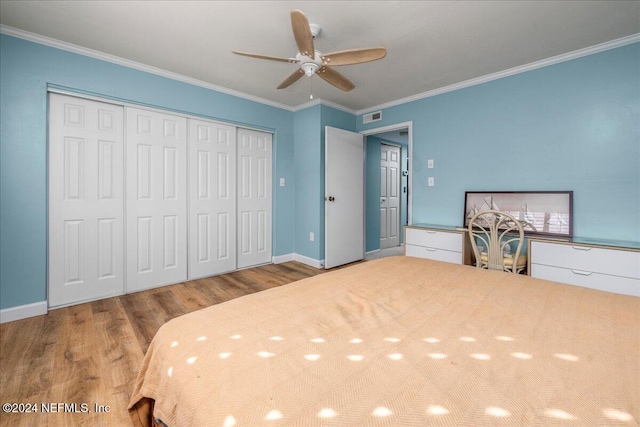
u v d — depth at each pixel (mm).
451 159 3396
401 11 1994
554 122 2693
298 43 1872
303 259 4234
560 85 2652
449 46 2469
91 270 2729
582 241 2348
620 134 2375
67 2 1931
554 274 2395
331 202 3898
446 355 762
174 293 2965
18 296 2334
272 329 916
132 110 2902
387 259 1881
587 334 861
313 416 562
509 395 607
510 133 2949
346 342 833
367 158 4914
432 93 3523
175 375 740
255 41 2416
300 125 4223
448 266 1683
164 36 2346
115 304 2662
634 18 2068
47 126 2457
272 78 3189
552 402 585
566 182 2643
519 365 710
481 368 702
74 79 2531
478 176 3184
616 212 2406
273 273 3711
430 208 3607
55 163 2520
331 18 2070
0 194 2254
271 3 1923
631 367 695
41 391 1494
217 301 2764
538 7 1954
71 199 2605
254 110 3830
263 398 614
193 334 897
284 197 4262
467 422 541
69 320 2324
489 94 3080
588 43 2422
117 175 2844
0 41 2217
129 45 2496
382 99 3875
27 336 2057
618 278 2111
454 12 2008
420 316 1009
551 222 2684
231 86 3434
